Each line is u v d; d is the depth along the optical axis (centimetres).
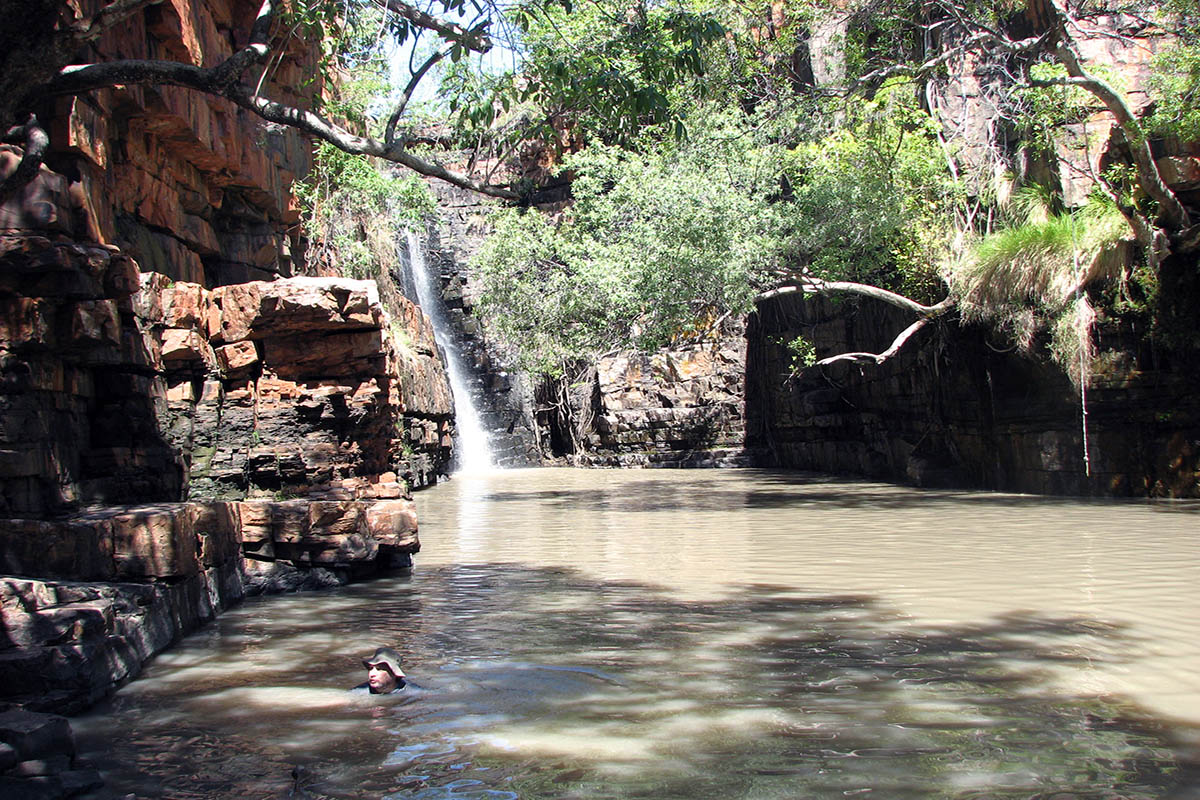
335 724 584
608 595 1009
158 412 1143
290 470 1227
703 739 546
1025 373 2084
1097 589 983
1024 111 2081
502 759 518
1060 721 571
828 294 2441
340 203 2414
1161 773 486
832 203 2161
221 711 614
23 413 872
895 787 470
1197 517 1568
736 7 2234
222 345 1260
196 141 1401
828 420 3142
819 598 967
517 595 1019
